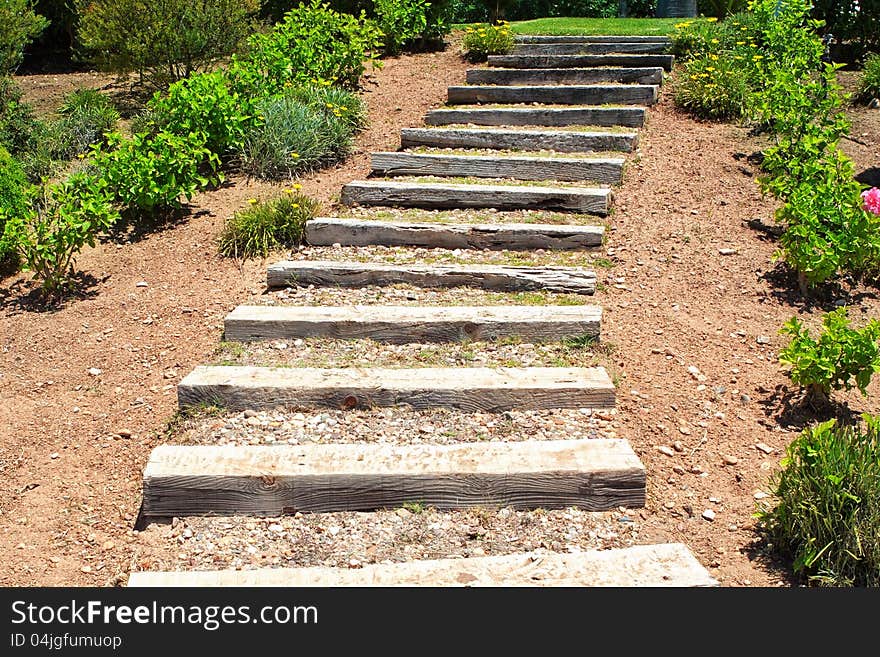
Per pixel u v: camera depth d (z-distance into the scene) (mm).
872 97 8742
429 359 4566
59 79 11086
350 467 3619
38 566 3451
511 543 3436
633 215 6289
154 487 3617
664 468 3873
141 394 4562
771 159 6312
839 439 3441
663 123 8078
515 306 4988
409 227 5895
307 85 8367
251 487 3596
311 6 10133
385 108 9008
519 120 8250
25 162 7645
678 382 4484
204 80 7582
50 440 4246
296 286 5418
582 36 10984
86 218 6016
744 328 5020
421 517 3574
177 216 6680
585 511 3611
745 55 8555
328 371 4328
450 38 11906
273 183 7176
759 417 4266
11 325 5406
